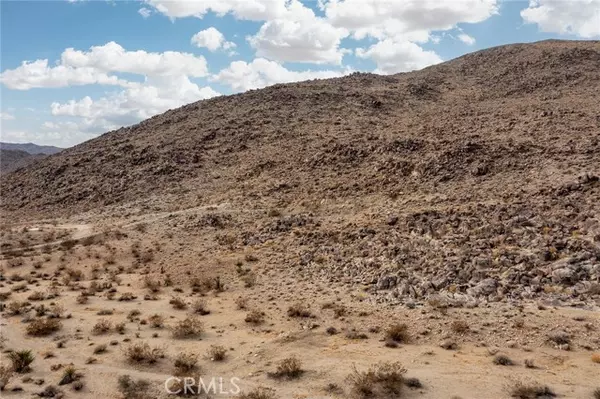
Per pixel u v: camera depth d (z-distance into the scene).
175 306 23.19
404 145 50.28
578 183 31.19
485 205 31.23
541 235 25.12
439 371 14.69
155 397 14.34
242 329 19.61
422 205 35.06
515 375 14.08
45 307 23.61
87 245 38.94
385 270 24.55
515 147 42.28
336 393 13.90
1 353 18.02
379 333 18.02
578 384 13.34
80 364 16.81
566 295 19.20
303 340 17.91
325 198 43.66
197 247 35.22
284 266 28.41
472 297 20.16
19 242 42.59
